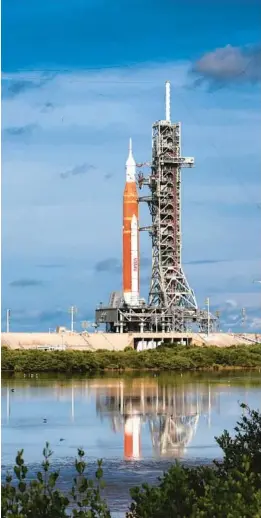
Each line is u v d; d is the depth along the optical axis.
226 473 67.25
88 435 182.50
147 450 160.50
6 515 47.69
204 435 181.50
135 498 53.56
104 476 131.00
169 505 51.28
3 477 124.81
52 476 51.50
